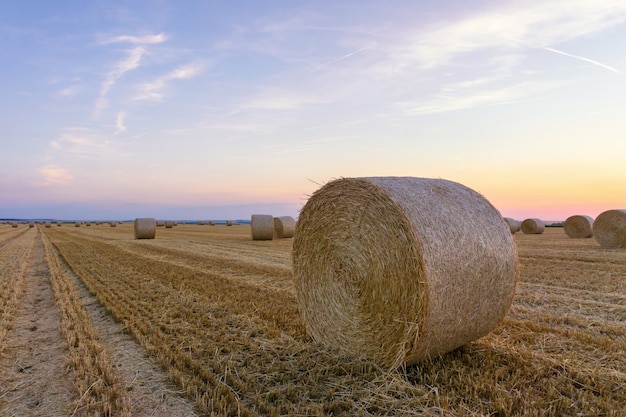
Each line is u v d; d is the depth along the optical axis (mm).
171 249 18500
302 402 3768
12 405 3844
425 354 4527
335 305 5410
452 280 4449
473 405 3602
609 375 4117
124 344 5461
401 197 4742
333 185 5531
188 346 5227
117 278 10367
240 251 17406
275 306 7293
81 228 51438
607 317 6418
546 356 4699
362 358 4977
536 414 3379
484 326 4895
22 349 5316
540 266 11555
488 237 4879
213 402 3752
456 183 5598
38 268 12805
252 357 4918
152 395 4008
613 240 16797
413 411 3545
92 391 4062
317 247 5738
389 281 4672
